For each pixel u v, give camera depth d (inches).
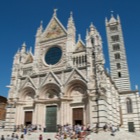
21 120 2074.3
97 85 1761.8
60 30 2281.0
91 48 1974.7
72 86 1926.7
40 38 2394.2
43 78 2108.8
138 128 2343.8
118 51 3043.8
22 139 1518.2
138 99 2469.2
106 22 3373.5
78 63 2007.9
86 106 1790.1
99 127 1588.3
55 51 2223.2
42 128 1909.4
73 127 1670.8
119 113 2448.3
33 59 2288.4
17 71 2309.3
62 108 1850.4
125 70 2874.0
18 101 2134.6
